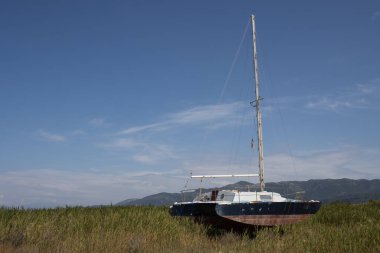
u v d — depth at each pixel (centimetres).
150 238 1800
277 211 2134
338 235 1730
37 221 1869
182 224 2094
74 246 1559
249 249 1619
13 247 1512
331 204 3066
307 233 1920
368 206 2812
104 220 1977
